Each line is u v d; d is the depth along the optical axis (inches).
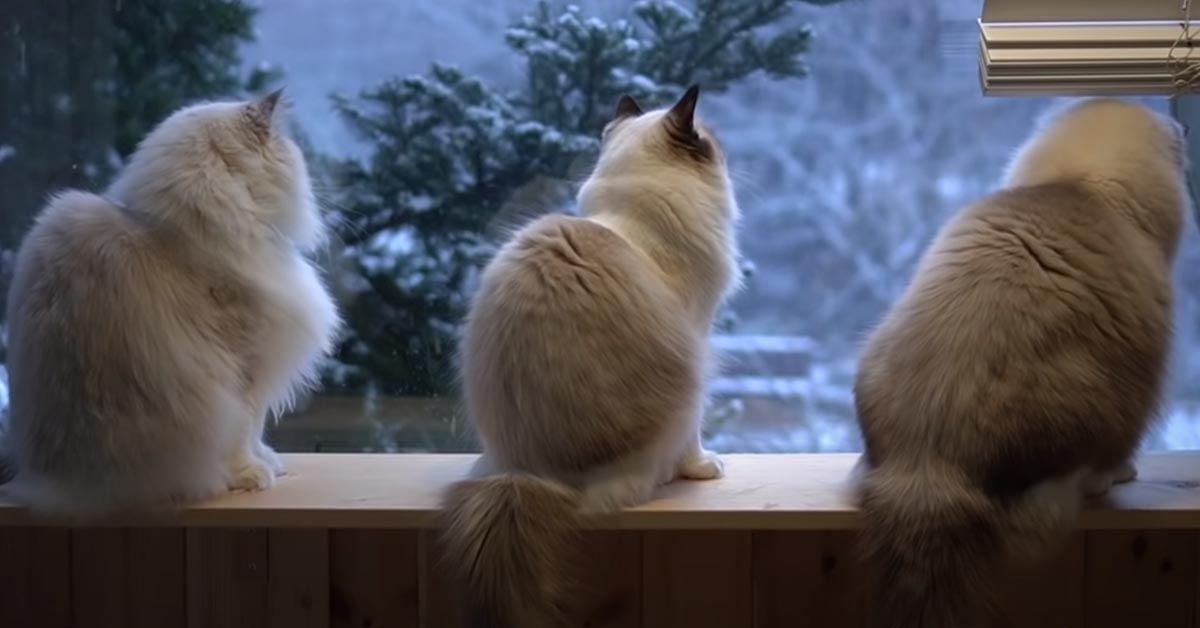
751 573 68.6
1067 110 69.0
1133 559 67.5
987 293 58.8
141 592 69.7
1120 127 66.0
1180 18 69.7
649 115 69.4
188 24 81.3
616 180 66.2
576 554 60.8
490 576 57.3
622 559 68.6
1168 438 77.6
